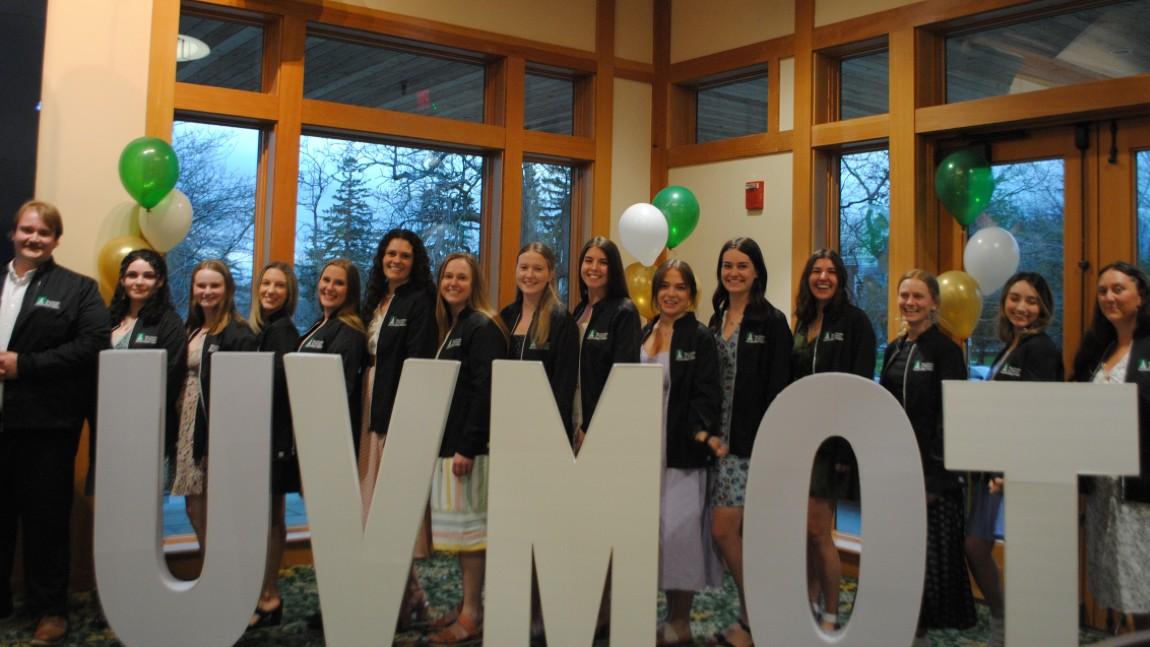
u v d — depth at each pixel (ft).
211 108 12.35
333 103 13.30
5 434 9.50
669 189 13.56
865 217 13.62
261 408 7.30
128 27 11.62
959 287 10.54
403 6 13.70
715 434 8.95
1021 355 9.43
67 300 9.57
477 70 15.05
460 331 9.31
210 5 12.42
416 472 7.16
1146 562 8.11
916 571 6.50
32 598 9.46
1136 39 10.76
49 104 11.07
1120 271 8.48
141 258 9.95
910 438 6.55
